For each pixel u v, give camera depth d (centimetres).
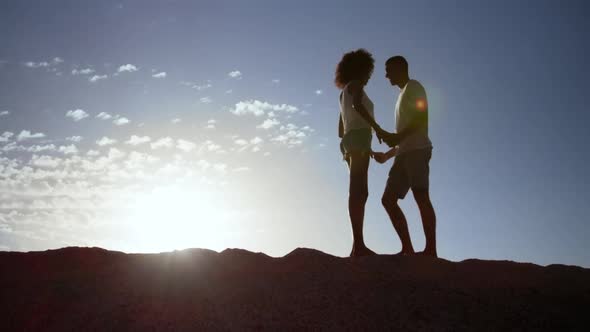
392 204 439
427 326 251
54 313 241
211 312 245
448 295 280
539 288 300
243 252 318
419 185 421
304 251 326
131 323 235
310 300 263
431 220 420
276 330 237
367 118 416
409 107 437
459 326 253
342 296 270
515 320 263
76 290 258
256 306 253
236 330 235
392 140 422
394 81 465
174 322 237
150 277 273
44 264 286
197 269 286
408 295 277
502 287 297
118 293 256
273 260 310
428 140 431
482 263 336
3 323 234
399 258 327
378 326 247
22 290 256
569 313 274
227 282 274
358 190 415
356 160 420
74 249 304
